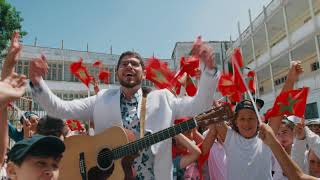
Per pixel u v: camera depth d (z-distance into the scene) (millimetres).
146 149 2766
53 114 2955
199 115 2625
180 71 3980
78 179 2916
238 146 3170
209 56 2547
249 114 3164
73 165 2965
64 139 3068
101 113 2957
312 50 20078
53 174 1762
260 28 23047
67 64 29156
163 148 2729
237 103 3375
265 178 3080
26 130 4281
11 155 1777
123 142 2768
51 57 28484
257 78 25359
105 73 5777
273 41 24641
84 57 29359
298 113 3221
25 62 27016
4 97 1490
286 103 3230
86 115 3127
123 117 2930
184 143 3266
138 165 2760
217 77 2562
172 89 4004
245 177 3066
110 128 2867
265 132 2273
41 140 1716
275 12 20781
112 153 2783
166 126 2783
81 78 5363
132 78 2945
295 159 3283
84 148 2961
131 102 2980
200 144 3434
